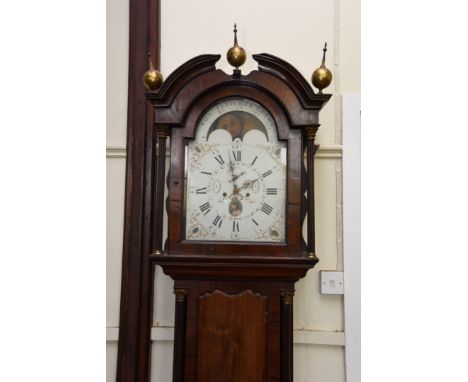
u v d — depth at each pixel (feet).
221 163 4.58
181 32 5.65
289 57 5.57
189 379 4.44
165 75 5.62
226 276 4.50
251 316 4.48
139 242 5.44
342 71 5.56
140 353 5.32
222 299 4.50
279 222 4.50
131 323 5.35
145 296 5.38
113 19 5.77
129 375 5.29
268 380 4.42
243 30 5.60
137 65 5.61
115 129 5.68
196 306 4.51
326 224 5.43
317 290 5.36
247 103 4.60
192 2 5.66
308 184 4.48
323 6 5.61
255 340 4.46
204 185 4.57
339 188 5.46
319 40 5.58
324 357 5.29
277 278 4.49
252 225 4.52
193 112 4.57
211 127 4.60
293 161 4.49
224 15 5.63
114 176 5.63
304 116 4.47
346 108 5.49
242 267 4.42
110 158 5.65
